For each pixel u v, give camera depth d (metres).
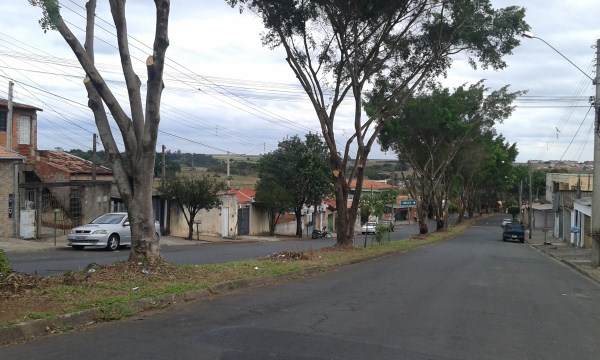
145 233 11.98
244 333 7.66
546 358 6.99
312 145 49.56
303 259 17.81
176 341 7.12
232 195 41.97
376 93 25.09
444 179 56.97
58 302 8.56
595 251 21.91
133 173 11.79
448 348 7.25
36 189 26.02
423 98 41.28
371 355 6.72
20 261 16.86
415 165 46.34
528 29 21.50
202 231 40.19
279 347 6.94
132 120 11.76
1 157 24.30
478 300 11.56
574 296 13.31
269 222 49.84
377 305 10.33
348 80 24.23
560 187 65.12
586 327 9.17
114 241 22.50
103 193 30.00
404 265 19.33
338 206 23.55
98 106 11.62
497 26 21.31
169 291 10.07
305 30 20.83
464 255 26.41
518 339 7.98
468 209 94.31
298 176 47.59
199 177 35.41
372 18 20.39
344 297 11.19
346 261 18.80
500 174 78.25
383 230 29.75
